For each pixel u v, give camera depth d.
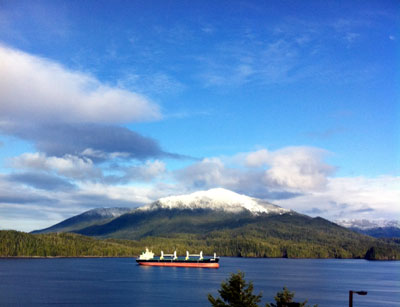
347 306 190.88
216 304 91.75
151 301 195.38
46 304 186.88
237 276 92.88
